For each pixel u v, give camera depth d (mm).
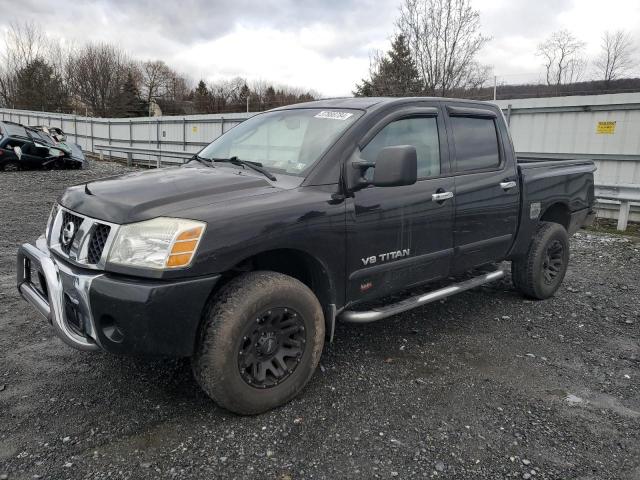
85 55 61250
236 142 4016
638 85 16453
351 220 3287
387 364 3727
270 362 2994
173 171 3488
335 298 3326
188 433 2803
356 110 3621
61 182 13891
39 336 3990
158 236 2645
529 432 2914
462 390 3375
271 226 2885
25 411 2959
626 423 3031
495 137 4551
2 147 16016
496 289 5621
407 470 2559
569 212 5461
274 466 2559
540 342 4207
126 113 63156
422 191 3742
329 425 2924
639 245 7988
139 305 2562
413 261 3750
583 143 10516
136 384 3309
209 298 2879
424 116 3910
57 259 3035
